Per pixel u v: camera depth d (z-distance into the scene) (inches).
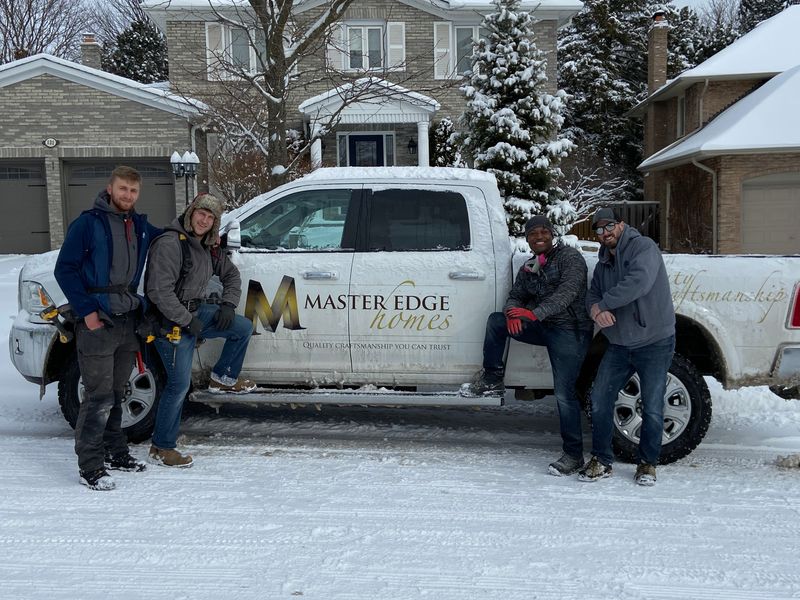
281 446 238.8
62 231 797.9
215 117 441.1
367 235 232.7
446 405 226.8
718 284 216.2
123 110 778.8
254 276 231.9
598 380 206.5
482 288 225.9
